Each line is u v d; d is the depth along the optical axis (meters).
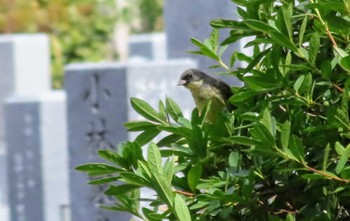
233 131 6.06
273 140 5.56
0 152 21.30
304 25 5.77
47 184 17.89
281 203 5.95
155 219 6.05
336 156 5.79
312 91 5.77
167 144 6.41
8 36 22.73
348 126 5.64
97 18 33.00
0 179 20.94
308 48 5.96
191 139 6.11
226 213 5.86
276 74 5.75
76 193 15.57
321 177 5.55
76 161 15.57
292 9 6.05
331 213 5.72
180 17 15.42
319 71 5.76
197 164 5.88
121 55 33.25
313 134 5.82
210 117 7.10
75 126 15.51
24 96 18.03
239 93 5.89
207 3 15.05
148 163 5.73
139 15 34.94
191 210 5.99
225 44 6.36
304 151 5.73
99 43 32.97
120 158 6.12
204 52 6.79
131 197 6.59
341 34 5.87
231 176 5.92
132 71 15.10
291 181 5.91
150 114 6.50
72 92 15.50
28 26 32.16
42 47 22.48
